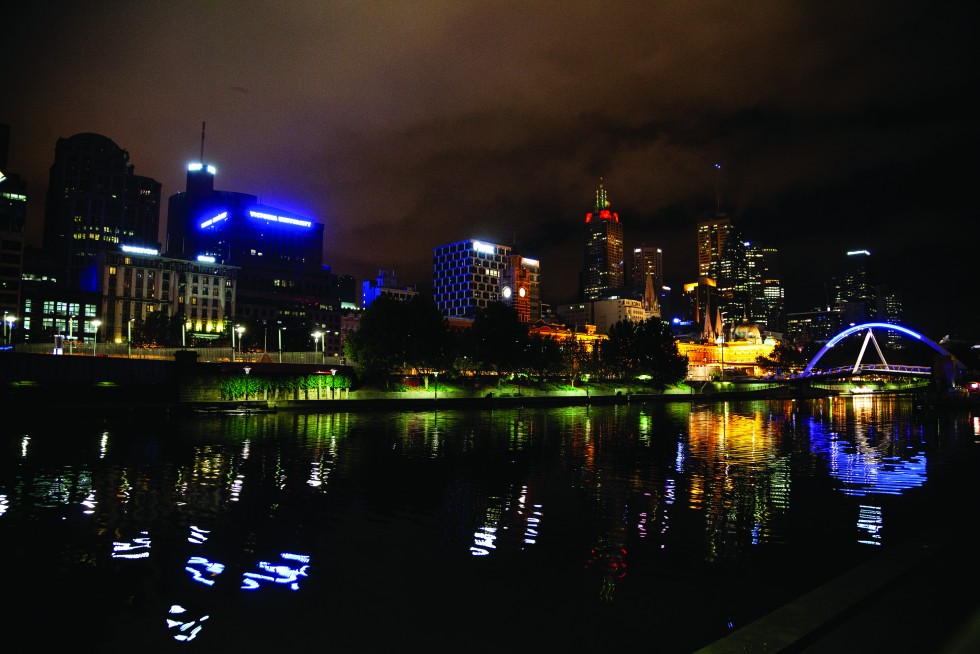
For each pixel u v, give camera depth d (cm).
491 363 13975
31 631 1565
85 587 1856
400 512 2794
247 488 3328
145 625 1599
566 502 3023
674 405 14175
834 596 1038
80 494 3142
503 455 4781
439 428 7138
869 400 17850
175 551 2200
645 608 1695
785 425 8162
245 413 8644
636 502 3020
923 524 2591
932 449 5362
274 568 2020
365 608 1703
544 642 1502
